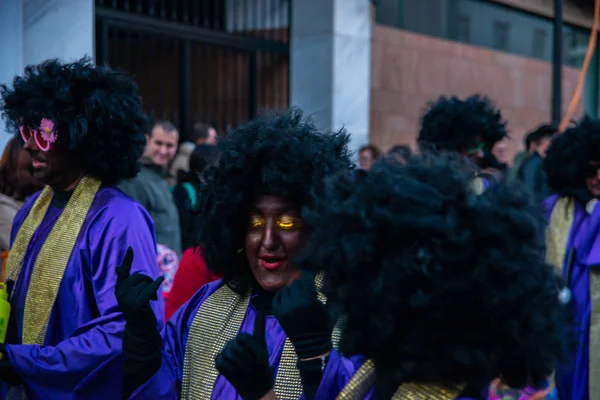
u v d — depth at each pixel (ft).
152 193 15.62
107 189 7.94
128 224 7.59
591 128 11.18
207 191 6.61
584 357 10.55
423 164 4.44
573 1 37.86
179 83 22.89
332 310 4.43
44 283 7.63
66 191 8.09
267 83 25.85
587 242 10.69
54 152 7.84
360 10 25.62
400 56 28.07
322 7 24.77
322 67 24.88
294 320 4.99
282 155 6.13
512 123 34.06
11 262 8.16
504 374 4.40
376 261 4.19
